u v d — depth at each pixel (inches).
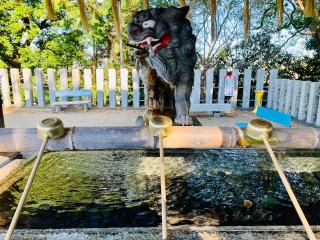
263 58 462.0
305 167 113.7
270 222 74.4
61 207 80.4
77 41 478.3
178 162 117.7
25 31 436.5
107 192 91.0
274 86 335.0
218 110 297.3
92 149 71.5
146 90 122.6
